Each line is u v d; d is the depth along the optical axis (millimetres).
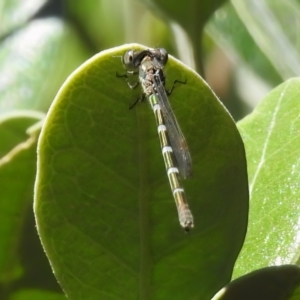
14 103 573
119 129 366
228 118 370
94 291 370
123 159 367
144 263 371
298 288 361
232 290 361
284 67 508
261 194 394
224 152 371
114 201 368
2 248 415
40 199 365
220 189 371
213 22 532
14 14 609
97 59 362
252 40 534
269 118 408
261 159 401
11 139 433
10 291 417
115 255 370
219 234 371
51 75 591
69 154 365
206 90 369
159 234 370
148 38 646
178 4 450
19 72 584
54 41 607
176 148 369
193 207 370
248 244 387
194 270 372
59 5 636
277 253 383
